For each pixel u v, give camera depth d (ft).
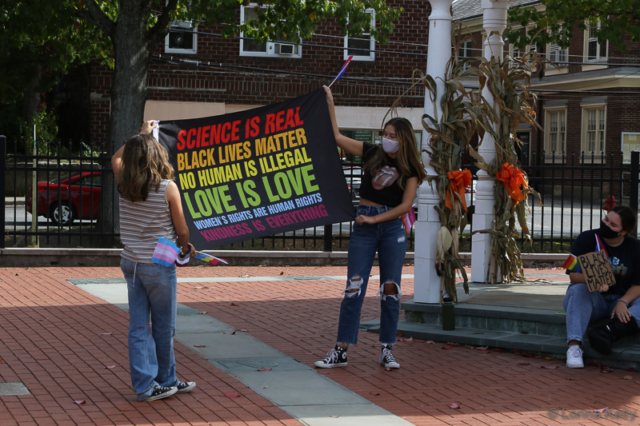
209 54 80.43
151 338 16.15
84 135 87.35
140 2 43.88
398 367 19.26
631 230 19.83
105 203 42.91
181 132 21.71
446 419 15.30
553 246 47.44
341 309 19.49
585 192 107.76
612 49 108.17
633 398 16.99
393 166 19.02
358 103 82.38
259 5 48.67
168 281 15.69
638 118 108.06
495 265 28.89
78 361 19.26
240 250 41.34
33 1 43.32
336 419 15.12
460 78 24.11
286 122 21.53
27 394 16.26
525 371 19.30
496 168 28.37
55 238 46.60
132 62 44.32
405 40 82.12
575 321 19.75
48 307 26.91
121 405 15.70
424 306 24.07
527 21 68.03
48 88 85.66
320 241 49.55
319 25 81.15
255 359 20.15
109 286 32.24
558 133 119.85
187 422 14.70
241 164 21.65
